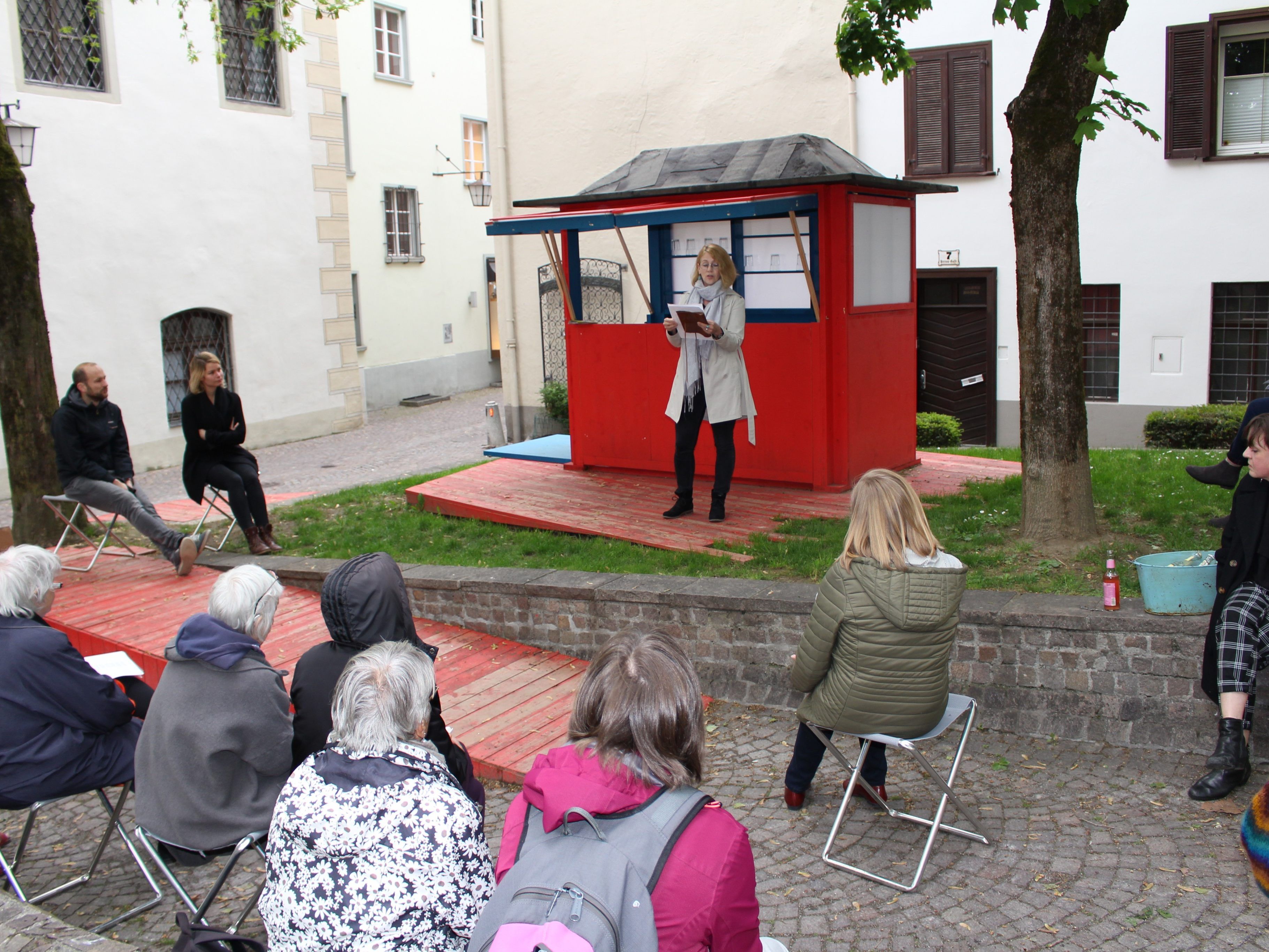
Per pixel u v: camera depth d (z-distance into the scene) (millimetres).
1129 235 13805
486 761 4988
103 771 4020
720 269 7113
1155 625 4590
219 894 4172
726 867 1904
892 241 8445
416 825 2436
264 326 17875
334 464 16203
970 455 10172
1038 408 6043
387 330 23719
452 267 25734
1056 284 5910
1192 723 4578
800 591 5543
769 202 7180
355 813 2424
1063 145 5727
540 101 14359
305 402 18844
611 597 6043
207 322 17109
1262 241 13117
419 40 24078
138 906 4109
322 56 18625
